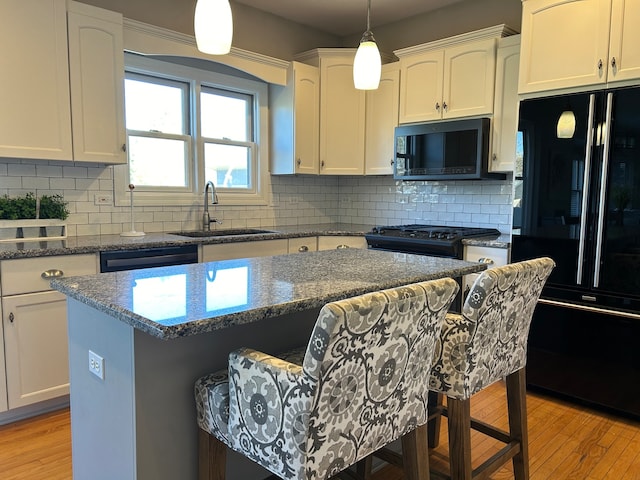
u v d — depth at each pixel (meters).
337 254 2.38
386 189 4.44
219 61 3.51
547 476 2.00
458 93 3.50
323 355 1.01
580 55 2.54
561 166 2.62
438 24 3.98
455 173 3.48
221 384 1.38
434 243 3.28
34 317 2.39
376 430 1.22
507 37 3.24
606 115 2.44
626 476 2.00
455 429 1.58
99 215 3.19
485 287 1.45
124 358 1.34
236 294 1.43
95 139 2.80
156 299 1.36
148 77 3.48
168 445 1.40
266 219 4.24
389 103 3.93
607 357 2.53
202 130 3.79
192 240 3.00
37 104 2.57
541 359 2.78
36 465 2.03
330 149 4.11
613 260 2.47
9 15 2.44
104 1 3.14
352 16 4.13
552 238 2.68
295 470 1.10
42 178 2.92
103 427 1.47
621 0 2.39
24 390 2.38
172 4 3.48
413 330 1.20
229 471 1.69
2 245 2.52
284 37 4.20
